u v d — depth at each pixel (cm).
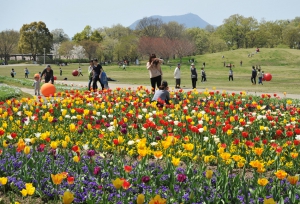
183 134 1078
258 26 16788
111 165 779
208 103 1662
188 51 14150
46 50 15275
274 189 625
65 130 1152
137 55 14750
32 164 745
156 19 17250
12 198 632
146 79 5472
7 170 741
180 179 577
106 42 15975
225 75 7375
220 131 1091
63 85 3606
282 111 1631
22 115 1366
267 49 13888
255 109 1625
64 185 675
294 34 16450
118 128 1119
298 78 6053
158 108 1442
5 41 14900
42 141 1020
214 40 16788
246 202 586
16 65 12738
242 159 807
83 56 15638
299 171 816
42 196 659
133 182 676
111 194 628
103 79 2584
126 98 1634
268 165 823
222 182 642
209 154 873
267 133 1130
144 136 1045
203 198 598
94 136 1078
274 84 4297
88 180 704
